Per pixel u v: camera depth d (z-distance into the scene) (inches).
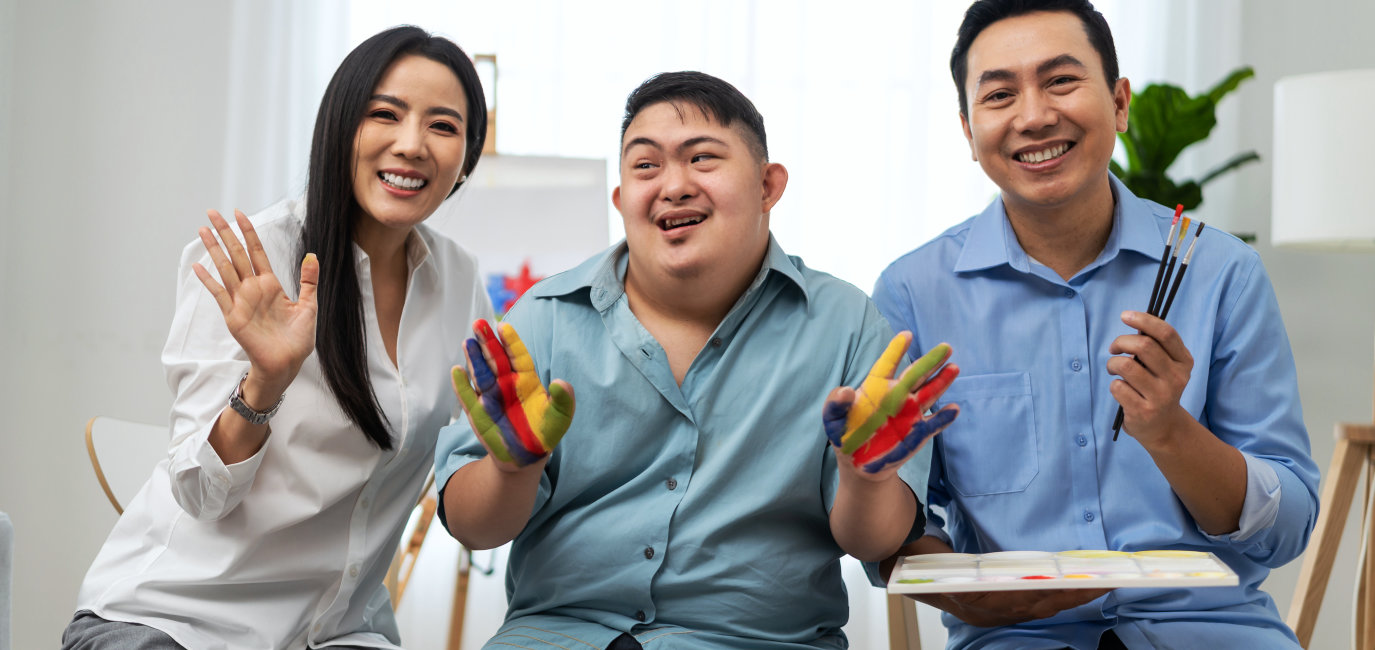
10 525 49.8
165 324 120.3
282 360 44.7
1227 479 47.3
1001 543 53.0
